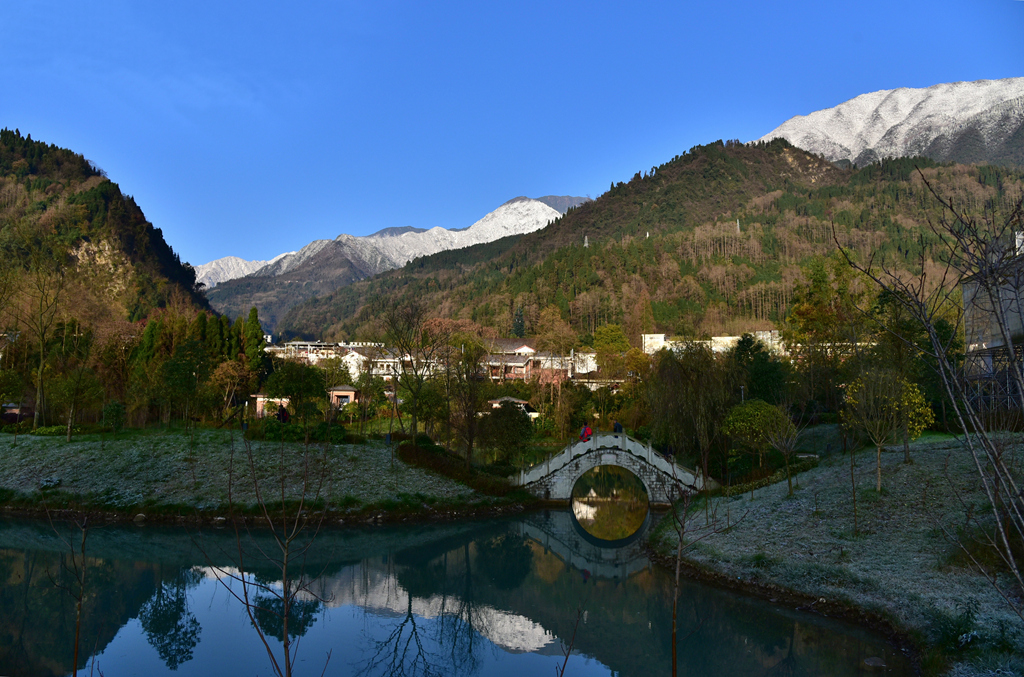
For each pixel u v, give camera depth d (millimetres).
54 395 49750
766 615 24156
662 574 30938
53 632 23031
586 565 34625
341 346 117250
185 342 58906
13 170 189125
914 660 19438
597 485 63344
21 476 40750
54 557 31578
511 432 51562
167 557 32406
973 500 27500
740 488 42312
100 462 42531
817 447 48625
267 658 21609
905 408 33406
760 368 55188
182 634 23375
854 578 24422
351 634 24219
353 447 48969
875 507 30234
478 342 84312
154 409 56750
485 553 36438
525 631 24906
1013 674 16000
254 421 52062
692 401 47000
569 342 125500
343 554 34969
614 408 79250
